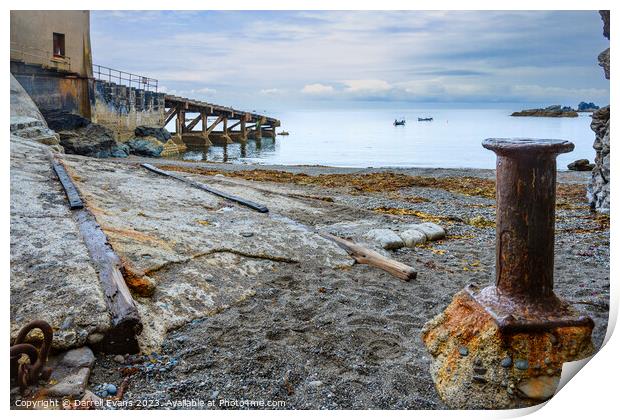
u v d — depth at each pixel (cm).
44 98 2388
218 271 565
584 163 2034
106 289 438
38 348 379
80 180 818
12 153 898
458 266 675
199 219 720
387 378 381
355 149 3966
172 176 989
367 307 515
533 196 321
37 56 2325
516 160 321
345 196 1250
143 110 3375
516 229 326
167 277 522
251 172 1720
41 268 459
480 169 2061
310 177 1661
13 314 396
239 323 469
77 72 2541
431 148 3956
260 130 5219
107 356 399
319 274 603
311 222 840
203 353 415
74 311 406
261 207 809
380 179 1642
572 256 719
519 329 316
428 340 362
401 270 608
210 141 4431
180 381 376
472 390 324
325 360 408
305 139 5222
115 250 537
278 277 582
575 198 1284
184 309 479
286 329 457
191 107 4266
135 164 1095
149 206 752
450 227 920
